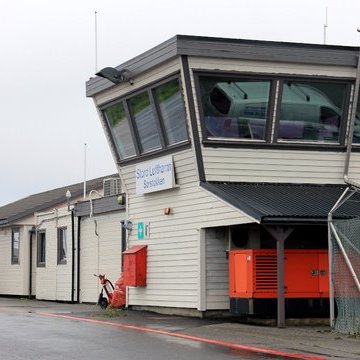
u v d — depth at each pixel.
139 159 25.22
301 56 22.44
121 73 24.09
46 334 18.02
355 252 18.25
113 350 15.24
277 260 19.89
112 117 26.09
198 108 22.03
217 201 21.58
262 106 22.59
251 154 22.64
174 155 23.39
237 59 22.02
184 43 21.53
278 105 22.61
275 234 19.66
